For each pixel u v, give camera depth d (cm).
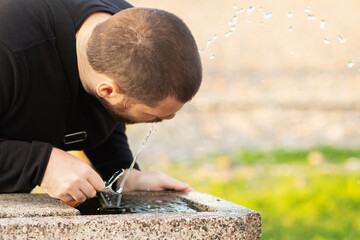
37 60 181
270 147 591
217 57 1084
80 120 206
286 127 676
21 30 178
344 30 1183
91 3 196
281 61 1039
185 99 171
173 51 165
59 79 189
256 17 1288
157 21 168
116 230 145
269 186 439
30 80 182
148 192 207
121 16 173
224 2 1384
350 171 472
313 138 625
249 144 609
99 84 173
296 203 397
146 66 164
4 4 182
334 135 632
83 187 168
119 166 234
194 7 1335
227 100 787
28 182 171
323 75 914
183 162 545
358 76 898
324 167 493
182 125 709
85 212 179
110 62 168
